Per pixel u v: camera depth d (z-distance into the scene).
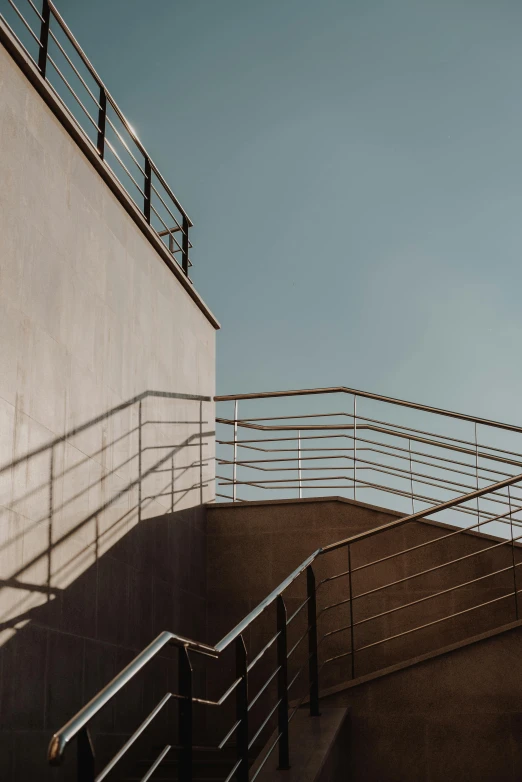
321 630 6.60
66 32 5.63
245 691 3.19
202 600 6.81
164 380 6.58
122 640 5.27
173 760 5.22
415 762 4.21
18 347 4.44
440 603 6.49
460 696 4.29
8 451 4.22
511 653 4.33
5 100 4.66
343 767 4.13
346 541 4.98
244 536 7.07
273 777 3.50
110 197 5.94
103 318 5.58
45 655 4.33
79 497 4.94
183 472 6.75
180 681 2.57
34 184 4.86
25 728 4.05
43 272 4.82
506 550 6.54
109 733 4.89
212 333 8.00
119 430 5.62
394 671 4.42
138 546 5.71
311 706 4.34
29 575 4.28
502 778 4.10
